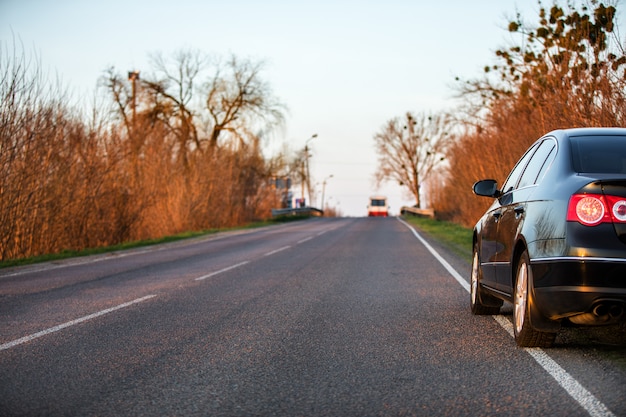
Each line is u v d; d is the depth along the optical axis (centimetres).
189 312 891
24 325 806
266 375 559
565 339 674
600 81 1336
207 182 3769
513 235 663
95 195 2331
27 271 1527
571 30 1536
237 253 1984
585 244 545
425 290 1095
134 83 3912
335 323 798
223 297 1033
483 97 2944
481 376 542
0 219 1914
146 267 1576
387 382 531
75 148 2280
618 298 536
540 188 634
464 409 457
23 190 1978
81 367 592
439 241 2433
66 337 728
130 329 773
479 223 860
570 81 1497
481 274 813
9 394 507
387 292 1073
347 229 3566
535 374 541
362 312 877
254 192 4909
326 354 634
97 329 774
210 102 5394
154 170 3175
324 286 1156
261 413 457
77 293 1106
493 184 798
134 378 553
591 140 647
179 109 5262
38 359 624
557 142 667
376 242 2395
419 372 560
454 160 3712
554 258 560
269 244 2391
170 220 3434
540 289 574
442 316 841
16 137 1945
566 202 567
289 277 1305
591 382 512
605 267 536
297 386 524
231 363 602
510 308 903
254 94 5459
